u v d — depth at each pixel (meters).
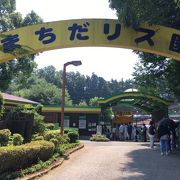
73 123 41.00
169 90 31.08
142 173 14.45
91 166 16.23
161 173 14.44
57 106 40.88
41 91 72.81
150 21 16.56
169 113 41.38
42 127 22.20
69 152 20.34
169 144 21.55
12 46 17.33
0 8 31.83
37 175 13.21
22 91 74.00
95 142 33.56
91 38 17.11
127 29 16.95
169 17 16.98
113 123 46.72
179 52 16.80
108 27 17.08
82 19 17.25
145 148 25.28
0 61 17.70
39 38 17.45
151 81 31.34
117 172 14.67
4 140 15.59
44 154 15.72
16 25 31.58
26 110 21.98
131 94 40.62
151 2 15.48
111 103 43.22
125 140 40.84
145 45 16.89
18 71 32.62
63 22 17.38
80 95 115.25
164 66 27.34
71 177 13.51
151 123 25.56
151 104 43.12
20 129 19.84
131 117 46.94
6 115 20.64
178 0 15.24
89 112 40.88
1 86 31.86
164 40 16.88
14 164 12.74
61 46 17.34
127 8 15.82
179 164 16.88
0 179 11.41
